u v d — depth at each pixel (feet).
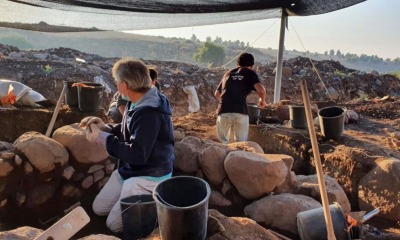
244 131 17.24
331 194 11.32
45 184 10.52
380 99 28.96
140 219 8.82
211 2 17.48
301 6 20.56
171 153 9.78
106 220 10.16
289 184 11.84
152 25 20.21
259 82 16.79
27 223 10.23
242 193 11.38
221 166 11.75
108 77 44.42
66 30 18.24
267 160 11.19
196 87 47.19
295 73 57.41
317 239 8.80
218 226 7.92
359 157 13.60
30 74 39.06
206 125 22.40
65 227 6.89
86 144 10.94
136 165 9.68
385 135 19.22
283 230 10.21
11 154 10.00
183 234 7.11
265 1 19.06
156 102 9.13
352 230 8.92
